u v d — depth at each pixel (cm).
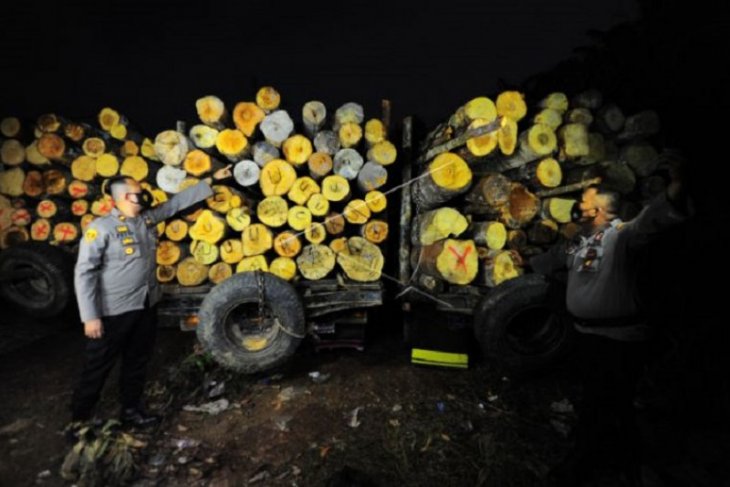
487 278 364
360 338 396
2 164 458
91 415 297
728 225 341
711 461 251
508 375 356
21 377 349
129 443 259
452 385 344
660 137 377
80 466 242
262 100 360
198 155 358
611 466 240
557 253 270
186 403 317
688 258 334
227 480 244
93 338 250
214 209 364
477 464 253
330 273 410
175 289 378
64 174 460
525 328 372
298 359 388
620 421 222
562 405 312
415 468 251
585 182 338
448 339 373
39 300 447
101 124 426
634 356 214
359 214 368
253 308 368
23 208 470
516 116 344
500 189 349
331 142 368
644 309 212
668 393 312
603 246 217
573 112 357
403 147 414
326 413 306
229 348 335
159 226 381
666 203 190
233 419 299
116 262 254
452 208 355
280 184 360
